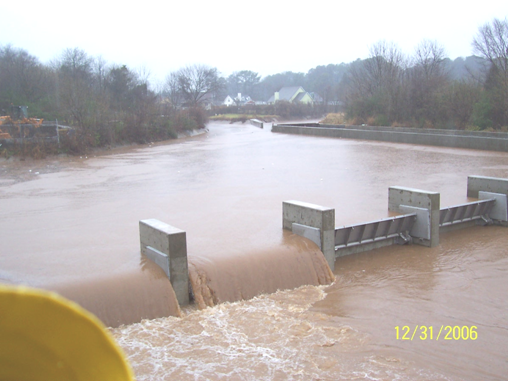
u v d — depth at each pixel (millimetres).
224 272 10414
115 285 9328
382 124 53156
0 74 53562
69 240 12461
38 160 32375
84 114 38906
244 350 8281
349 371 7715
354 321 9375
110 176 24656
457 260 12695
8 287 1753
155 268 9992
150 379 7402
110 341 1993
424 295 10570
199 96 94188
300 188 19969
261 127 71750
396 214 14711
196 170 26312
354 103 59375
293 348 8375
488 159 27250
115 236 12766
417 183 20516
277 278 10836
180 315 9445
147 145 44562
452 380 7539
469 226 15875
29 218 15289
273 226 13430
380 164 26766
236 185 21062
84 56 72438
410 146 35844
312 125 62344
